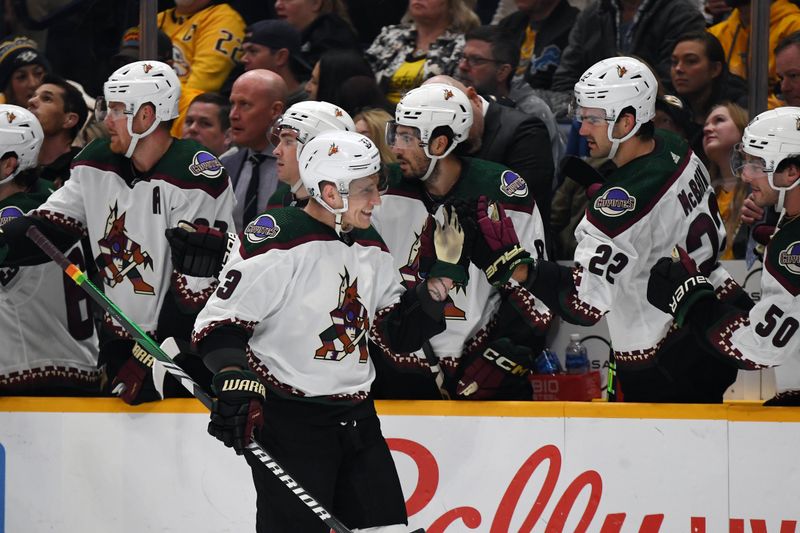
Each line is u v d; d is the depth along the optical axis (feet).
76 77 64.85
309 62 64.18
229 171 60.75
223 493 50.62
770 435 47.52
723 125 56.08
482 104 55.42
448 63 61.57
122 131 48.85
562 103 60.49
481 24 62.59
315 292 41.50
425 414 49.75
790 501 47.57
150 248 49.96
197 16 64.44
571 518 49.11
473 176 50.47
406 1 62.54
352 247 42.50
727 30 56.85
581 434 48.80
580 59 60.44
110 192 50.03
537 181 55.11
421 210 50.75
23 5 65.05
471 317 50.62
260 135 59.93
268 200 54.29
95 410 51.29
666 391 48.65
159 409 50.78
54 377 54.13
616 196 46.34
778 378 47.70
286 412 42.19
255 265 40.65
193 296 49.21
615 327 48.88
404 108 49.08
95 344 55.72
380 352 50.49
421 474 49.96
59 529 51.85
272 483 42.16
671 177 46.88
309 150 41.50
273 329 41.83
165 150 50.14
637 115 46.44
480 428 49.47
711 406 47.93
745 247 56.29
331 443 42.52
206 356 40.27
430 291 42.68
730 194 56.70
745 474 47.85
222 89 64.75
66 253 53.16
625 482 48.62
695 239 47.44
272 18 64.75
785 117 45.29
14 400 51.96
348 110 59.06
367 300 42.86
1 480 52.19
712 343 45.91
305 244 41.34
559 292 45.47
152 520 51.16
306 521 42.27
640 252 46.83
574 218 57.93
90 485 51.57
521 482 49.34
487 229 43.86
